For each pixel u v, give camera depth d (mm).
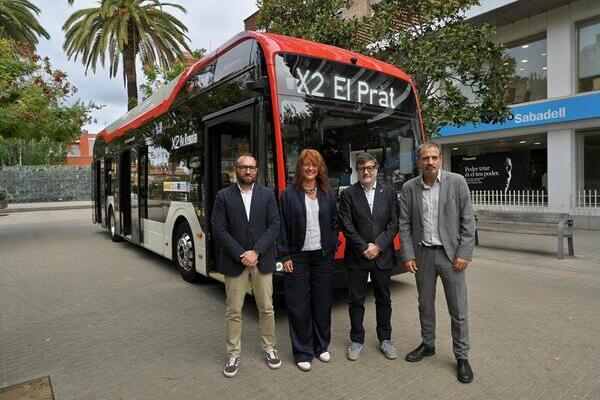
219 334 4645
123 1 18844
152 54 20422
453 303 3541
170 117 7336
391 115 5617
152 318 5203
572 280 6543
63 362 3965
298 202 3732
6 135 12547
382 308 3980
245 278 3738
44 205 31844
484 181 14781
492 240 10422
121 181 10641
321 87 5039
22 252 10289
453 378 3508
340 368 3738
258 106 4746
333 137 5066
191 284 6879
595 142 12125
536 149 13508
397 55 8922
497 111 8570
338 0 10250
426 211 3631
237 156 5285
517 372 3580
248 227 3680
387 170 5523
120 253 10031
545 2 12148
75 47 19422
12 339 4562
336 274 4883
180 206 6914
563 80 12414
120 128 10664
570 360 3787
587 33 12195
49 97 13305
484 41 8469
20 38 20438
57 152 50406
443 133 14922
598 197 11914
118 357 4059
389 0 9070
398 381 3479
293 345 3820
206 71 6148
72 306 5754
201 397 3285
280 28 10555
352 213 3900
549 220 8336
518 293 5879
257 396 3289
